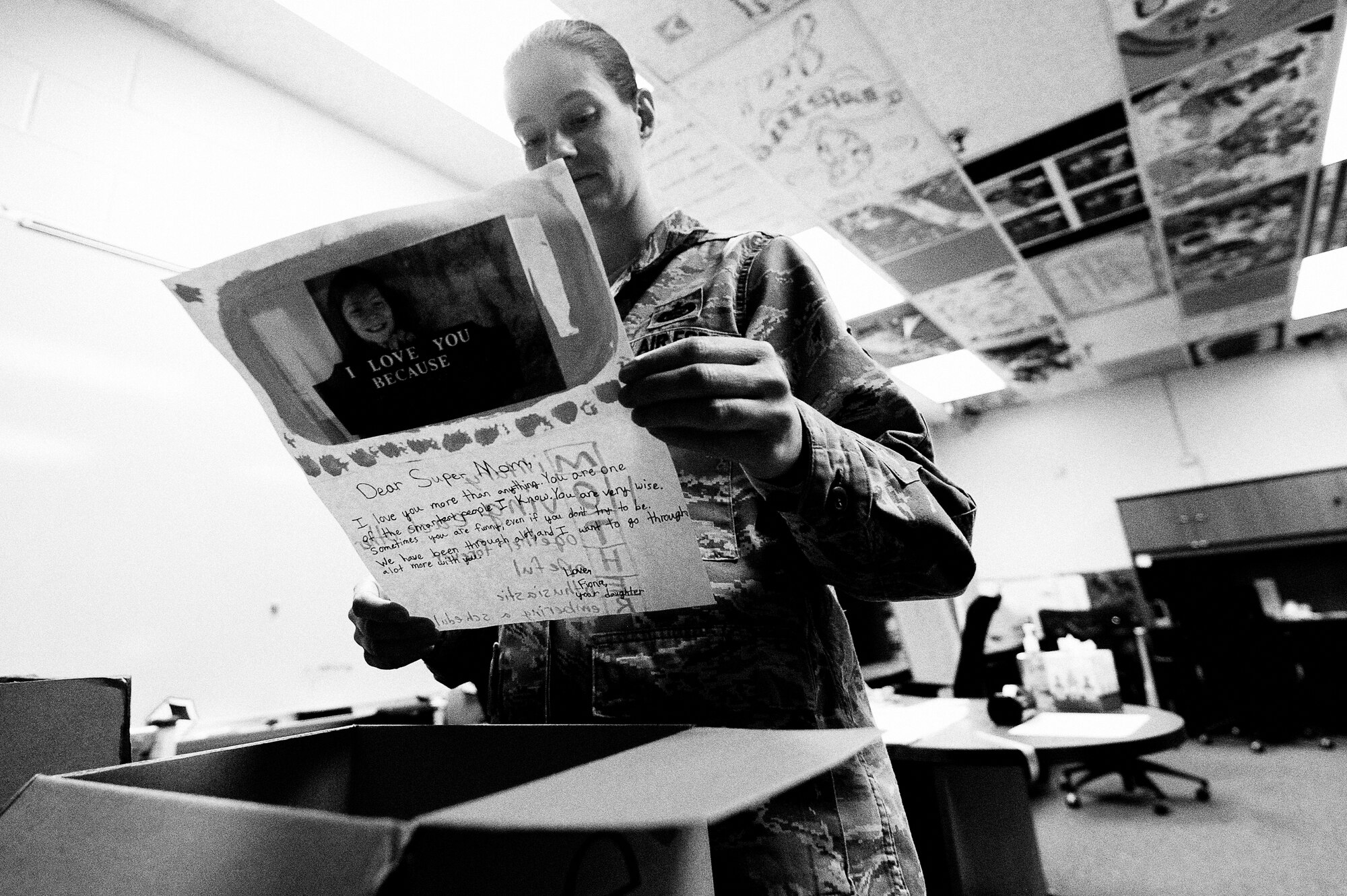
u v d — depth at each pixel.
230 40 1.59
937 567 0.41
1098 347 4.29
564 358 0.33
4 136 1.23
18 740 0.50
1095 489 5.27
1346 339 4.50
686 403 0.31
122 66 1.43
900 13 1.68
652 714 0.45
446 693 1.71
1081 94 2.00
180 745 1.15
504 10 1.64
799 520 0.38
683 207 2.41
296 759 0.43
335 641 1.57
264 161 1.66
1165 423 5.06
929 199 2.47
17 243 1.20
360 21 1.61
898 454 0.44
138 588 1.26
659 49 1.73
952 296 3.33
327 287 0.34
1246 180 2.52
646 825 0.17
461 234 0.31
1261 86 2.02
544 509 0.38
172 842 0.24
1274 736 3.79
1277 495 4.51
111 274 1.33
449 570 0.43
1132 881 2.10
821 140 2.12
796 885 0.37
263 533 1.48
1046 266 3.08
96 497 1.23
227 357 0.38
